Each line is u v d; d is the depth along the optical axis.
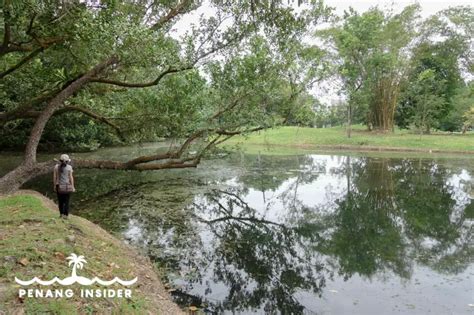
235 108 15.31
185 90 14.66
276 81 14.98
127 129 17.73
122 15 11.77
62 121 27.05
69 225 8.45
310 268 9.52
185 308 7.08
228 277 8.78
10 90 17.88
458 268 9.40
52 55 14.73
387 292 8.03
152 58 11.99
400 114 51.97
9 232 7.30
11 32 12.65
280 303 7.52
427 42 45.34
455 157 33.19
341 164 28.78
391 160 31.31
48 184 18.61
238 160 30.77
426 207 16.30
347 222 14.01
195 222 13.09
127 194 17.16
